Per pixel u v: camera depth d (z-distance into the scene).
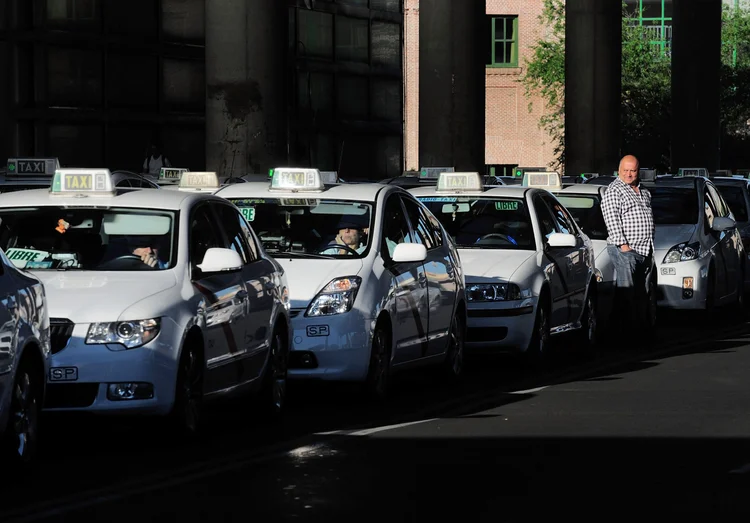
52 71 66.88
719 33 95.69
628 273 33.75
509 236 29.56
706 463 17.30
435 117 60.81
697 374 27.59
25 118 66.38
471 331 27.83
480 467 17.05
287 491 15.52
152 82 71.38
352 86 84.94
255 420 21.25
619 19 84.12
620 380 26.66
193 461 17.50
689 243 38.19
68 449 18.42
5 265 16.30
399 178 43.06
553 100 119.81
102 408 17.75
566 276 30.31
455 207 30.34
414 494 15.37
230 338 19.72
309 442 19.06
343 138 84.19
